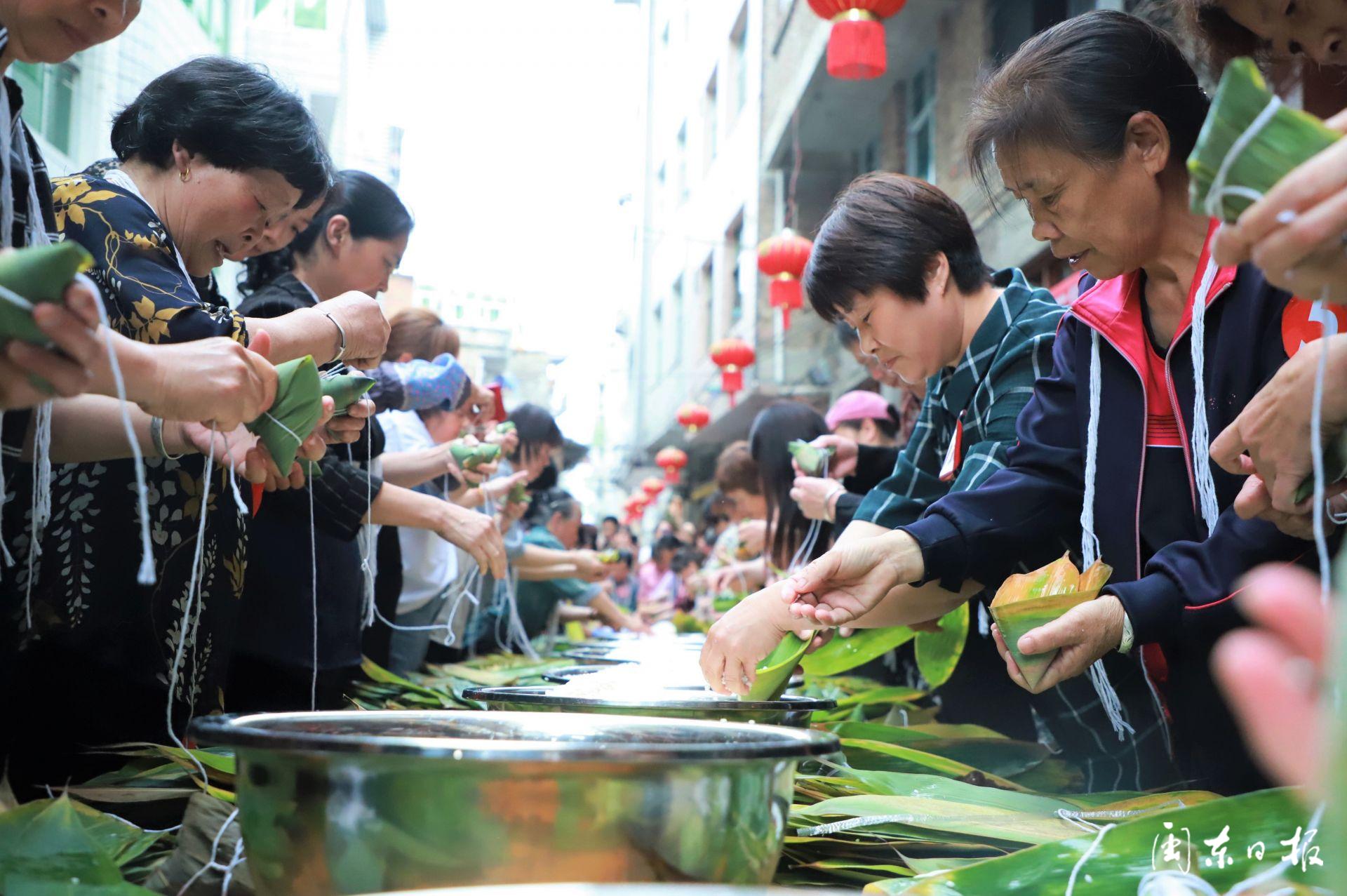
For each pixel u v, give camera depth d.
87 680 1.24
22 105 1.06
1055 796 1.18
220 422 0.91
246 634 1.77
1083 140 1.18
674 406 15.96
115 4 1.02
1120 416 1.37
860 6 4.00
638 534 18.91
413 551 2.75
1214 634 1.13
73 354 0.71
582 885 0.54
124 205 1.28
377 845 0.65
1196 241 1.25
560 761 0.63
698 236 14.53
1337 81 1.40
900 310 1.68
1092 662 1.16
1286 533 1.06
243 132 1.32
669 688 1.40
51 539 1.22
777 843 0.75
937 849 0.98
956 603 1.61
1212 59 1.37
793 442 2.69
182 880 0.86
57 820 0.81
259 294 1.84
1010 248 6.23
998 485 1.44
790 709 1.17
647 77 15.75
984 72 1.38
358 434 1.46
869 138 10.26
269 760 0.69
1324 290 0.72
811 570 1.34
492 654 3.66
